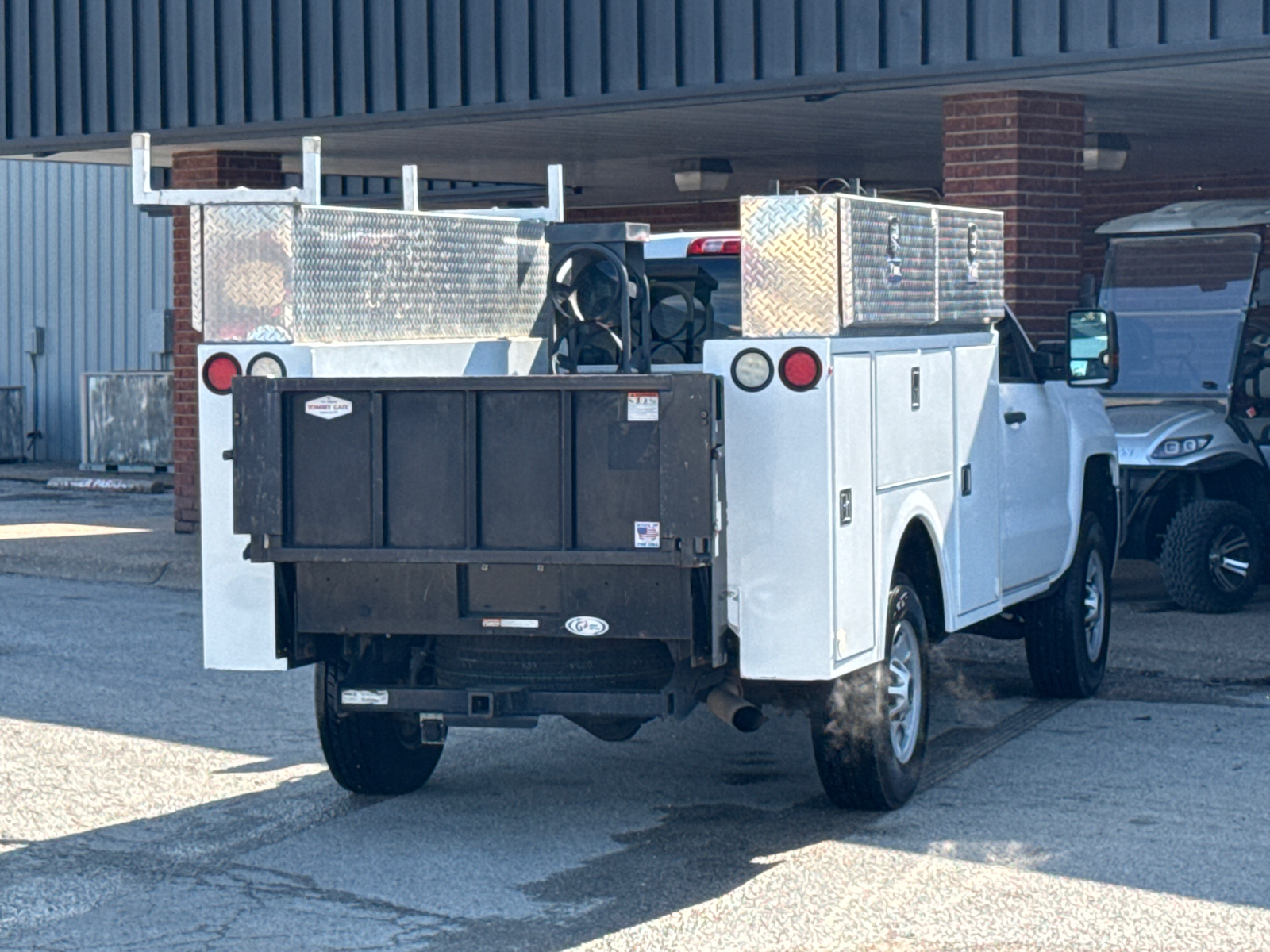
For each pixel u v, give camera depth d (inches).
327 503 246.7
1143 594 497.7
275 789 295.0
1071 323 349.4
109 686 386.0
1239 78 446.0
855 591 252.4
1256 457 484.7
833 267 243.0
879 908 227.1
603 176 749.3
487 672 257.4
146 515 740.7
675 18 487.2
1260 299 502.6
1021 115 475.5
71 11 601.3
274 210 255.6
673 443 233.5
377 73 542.0
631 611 240.1
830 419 242.1
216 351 256.7
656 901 231.1
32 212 1096.8
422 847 258.5
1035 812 275.3
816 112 518.9
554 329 303.6
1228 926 218.2
